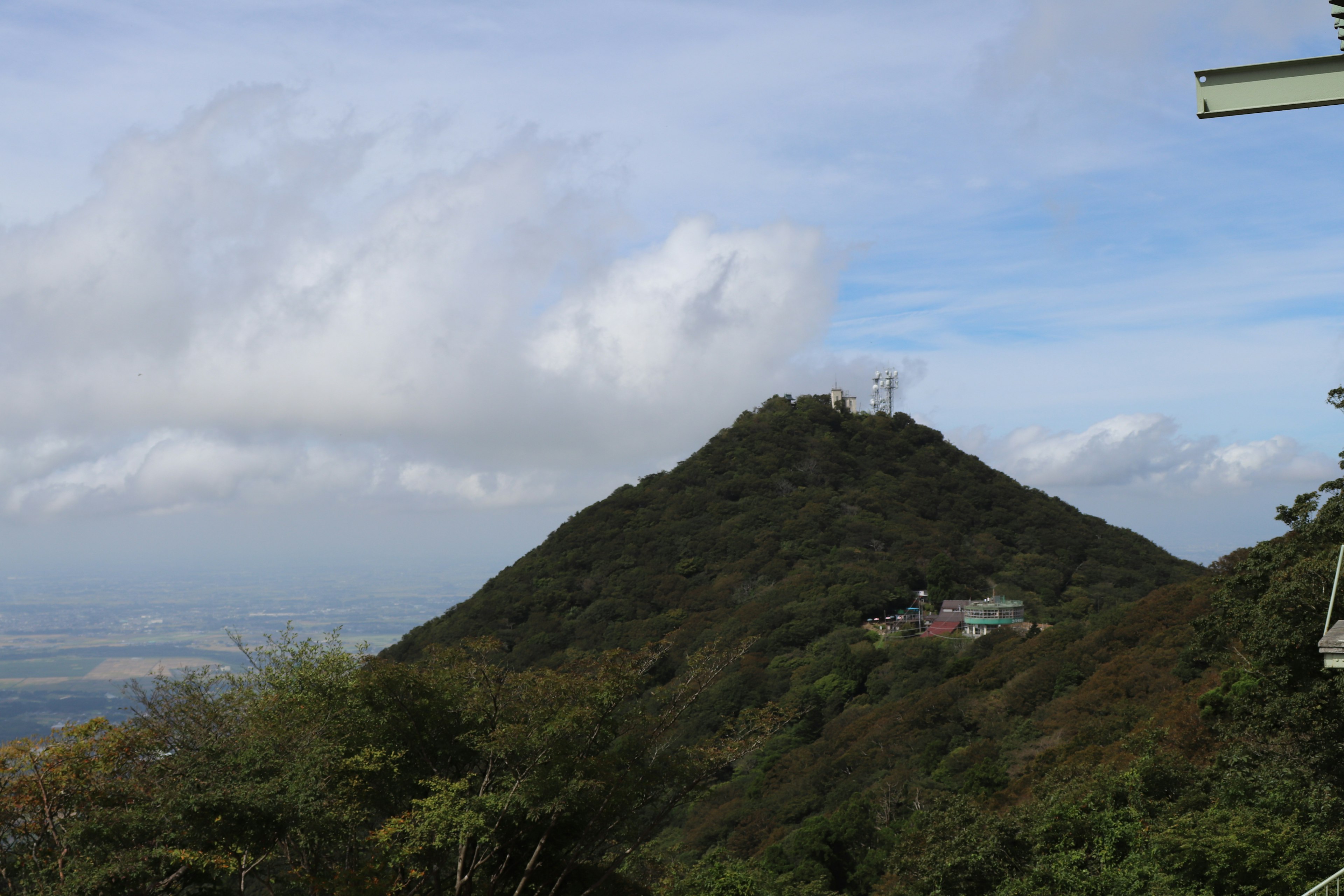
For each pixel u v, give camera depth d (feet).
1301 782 59.36
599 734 64.69
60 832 47.57
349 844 56.59
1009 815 76.13
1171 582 330.95
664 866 76.13
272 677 61.67
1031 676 169.07
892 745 159.94
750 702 201.77
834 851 126.00
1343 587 58.23
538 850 61.16
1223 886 51.88
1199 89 17.83
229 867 47.09
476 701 63.67
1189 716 90.58
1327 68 17.12
